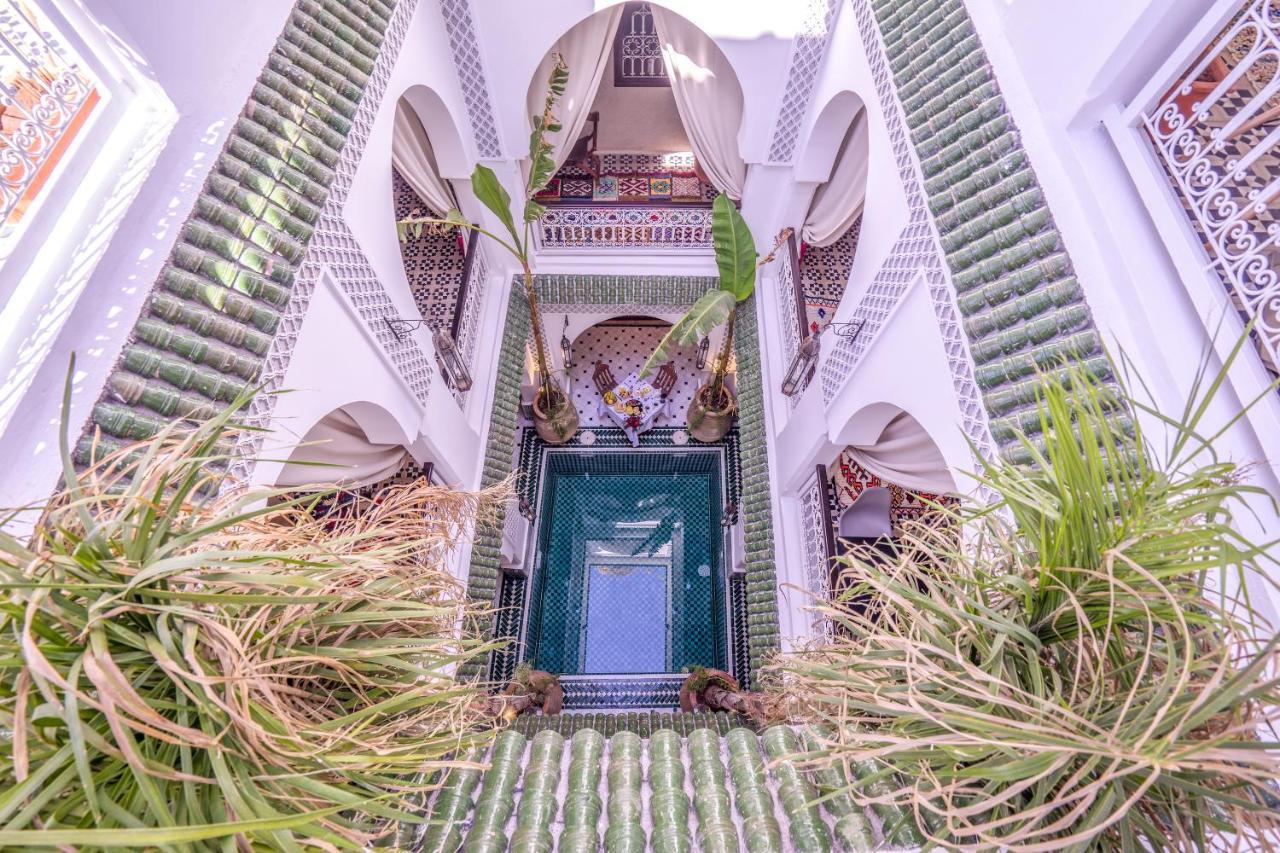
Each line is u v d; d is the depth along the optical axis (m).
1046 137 2.08
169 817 0.63
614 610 5.98
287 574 0.81
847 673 1.01
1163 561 0.91
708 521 6.31
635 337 7.06
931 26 2.69
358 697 0.95
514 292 5.57
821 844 1.15
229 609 0.84
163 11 1.84
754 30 4.00
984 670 0.94
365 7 2.75
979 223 2.17
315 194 2.30
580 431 6.33
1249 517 1.42
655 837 1.21
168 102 1.90
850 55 3.51
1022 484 1.06
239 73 2.15
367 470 3.62
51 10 1.57
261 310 1.96
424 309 5.14
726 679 4.40
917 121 2.60
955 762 0.89
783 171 4.85
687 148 6.22
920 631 1.02
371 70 2.70
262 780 0.77
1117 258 1.83
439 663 0.99
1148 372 1.67
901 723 0.97
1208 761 0.75
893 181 2.82
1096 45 1.91
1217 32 1.64
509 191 4.84
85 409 1.52
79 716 0.68
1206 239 1.70
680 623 5.89
